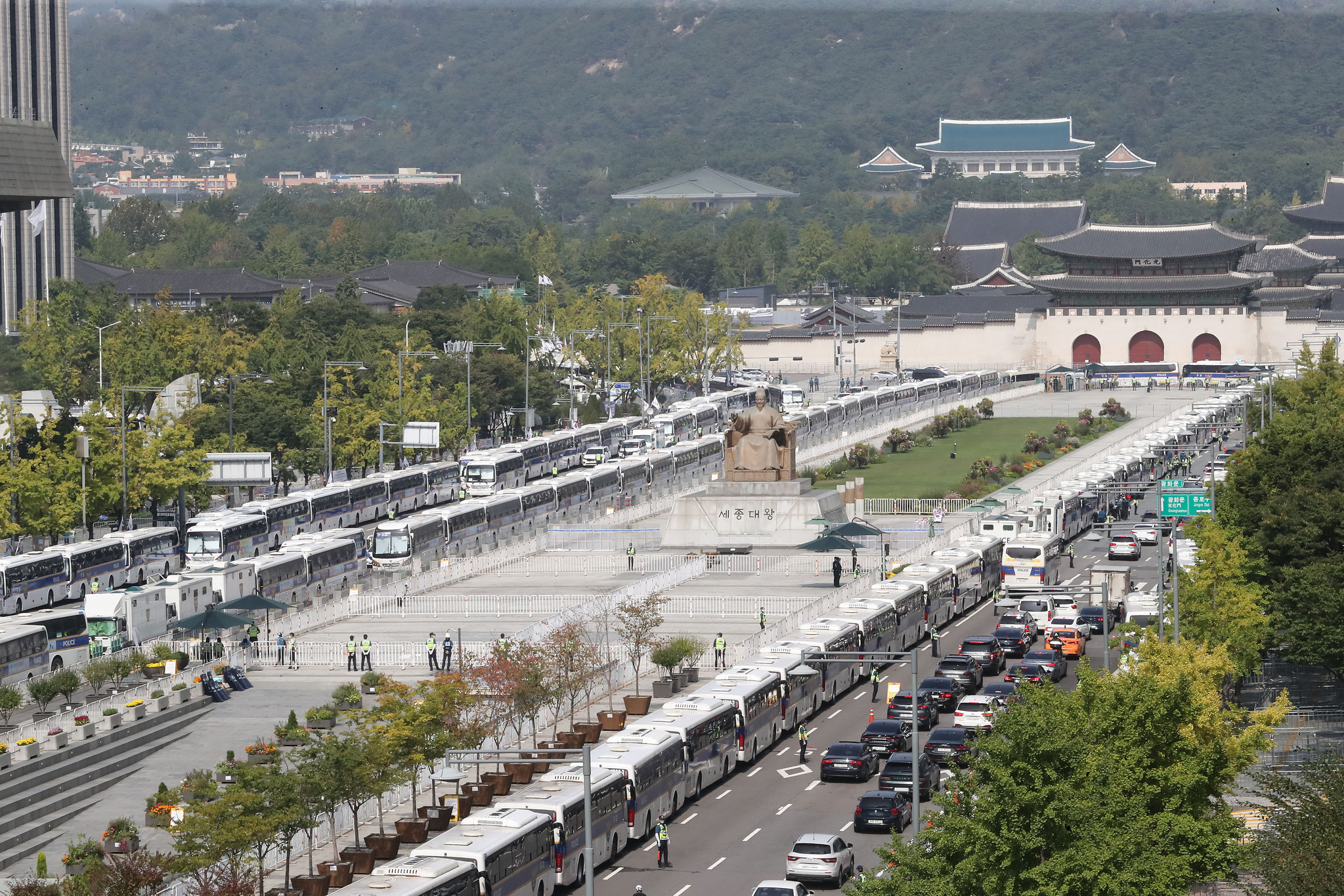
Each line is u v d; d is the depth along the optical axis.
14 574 195.88
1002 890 85.94
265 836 103.69
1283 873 82.38
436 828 120.69
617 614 166.50
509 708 136.38
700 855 115.56
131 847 114.75
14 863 116.94
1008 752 88.44
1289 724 135.62
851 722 150.75
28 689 155.00
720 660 167.88
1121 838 86.75
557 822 108.25
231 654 175.00
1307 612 145.88
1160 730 96.06
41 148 182.75
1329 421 186.12
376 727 121.38
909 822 120.75
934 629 180.75
